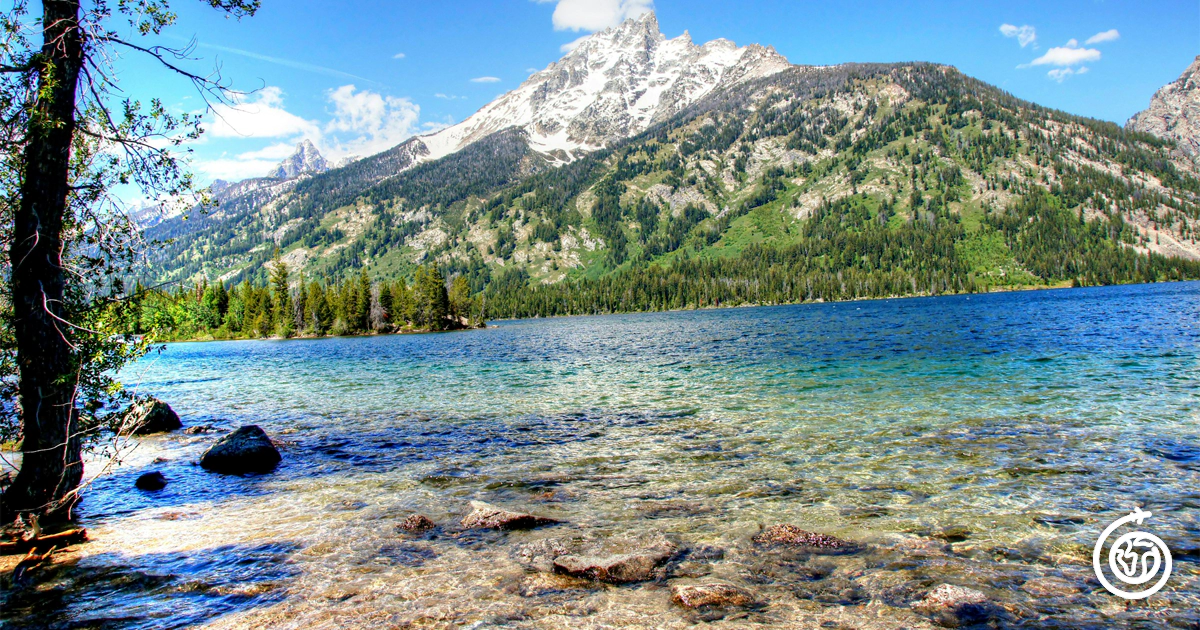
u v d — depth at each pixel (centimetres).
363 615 754
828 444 1698
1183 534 970
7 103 1009
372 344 9719
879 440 1719
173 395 3728
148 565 956
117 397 1236
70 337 1078
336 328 14325
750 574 854
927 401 2316
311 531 1112
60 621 763
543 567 895
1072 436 1669
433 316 15000
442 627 715
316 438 2106
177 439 2195
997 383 2675
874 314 11225
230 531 1130
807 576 845
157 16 1102
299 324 15038
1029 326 6169
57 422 1080
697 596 766
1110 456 1455
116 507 1327
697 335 7688
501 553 962
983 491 1229
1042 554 905
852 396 2506
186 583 879
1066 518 1060
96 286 1133
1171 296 11425
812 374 3281
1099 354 3541
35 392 1051
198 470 1686
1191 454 1448
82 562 974
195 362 7012
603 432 2020
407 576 878
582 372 4025
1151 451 1487
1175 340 4081
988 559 891
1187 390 2291
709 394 2755
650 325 12006
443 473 1559
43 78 972
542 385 3409
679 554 935
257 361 6738
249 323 15488
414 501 1309
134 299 1151
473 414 2508
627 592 804
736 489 1309
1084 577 823
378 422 2394
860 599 769
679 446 1762
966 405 2198
